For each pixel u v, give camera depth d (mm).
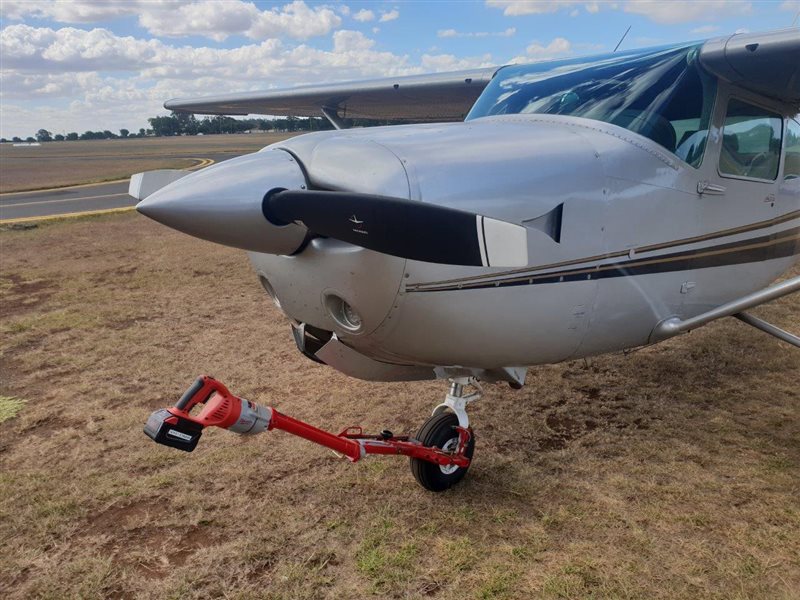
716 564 2246
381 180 2043
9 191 20312
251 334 5270
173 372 4430
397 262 2109
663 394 3844
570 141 2609
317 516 2652
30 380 4316
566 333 2631
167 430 2053
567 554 2338
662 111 2842
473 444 2883
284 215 1997
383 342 2342
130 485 2936
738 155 3188
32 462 3186
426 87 5664
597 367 4320
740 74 2971
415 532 2520
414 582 2229
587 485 2824
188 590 2230
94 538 2555
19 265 8289
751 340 4719
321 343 2688
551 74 3271
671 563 2266
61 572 2350
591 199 2525
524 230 1787
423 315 2234
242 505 2752
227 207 1960
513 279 2361
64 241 10148
